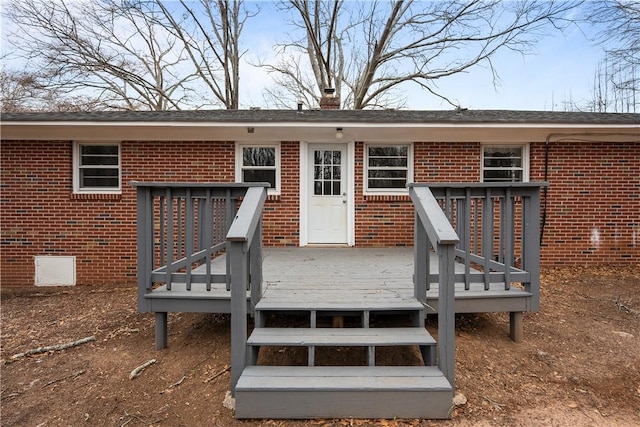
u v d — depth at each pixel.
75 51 14.24
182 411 2.46
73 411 2.48
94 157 6.57
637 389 2.70
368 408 2.27
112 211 6.49
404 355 3.12
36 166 6.41
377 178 6.80
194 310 3.18
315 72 17.36
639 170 6.67
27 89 14.37
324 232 6.83
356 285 3.67
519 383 2.76
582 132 6.39
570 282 5.76
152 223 3.21
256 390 2.27
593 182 6.65
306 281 3.85
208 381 2.81
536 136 6.54
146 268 3.20
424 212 2.67
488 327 3.83
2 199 6.42
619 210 6.69
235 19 16.81
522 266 3.34
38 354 3.39
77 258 6.50
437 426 2.24
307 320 3.73
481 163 6.66
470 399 2.52
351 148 6.67
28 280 6.45
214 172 6.55
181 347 3.43
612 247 6.71
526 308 3.29
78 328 4.12
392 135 6.59
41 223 6.45
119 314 4.61
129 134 6.41
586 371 2.95
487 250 3.28
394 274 4.23
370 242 6.71
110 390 2.73
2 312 4.89
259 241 3.05
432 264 4.66
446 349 2.40
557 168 6.62
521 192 3.26
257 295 3.02
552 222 6.65
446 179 6.64
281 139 6.61
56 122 5.90
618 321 4.08
